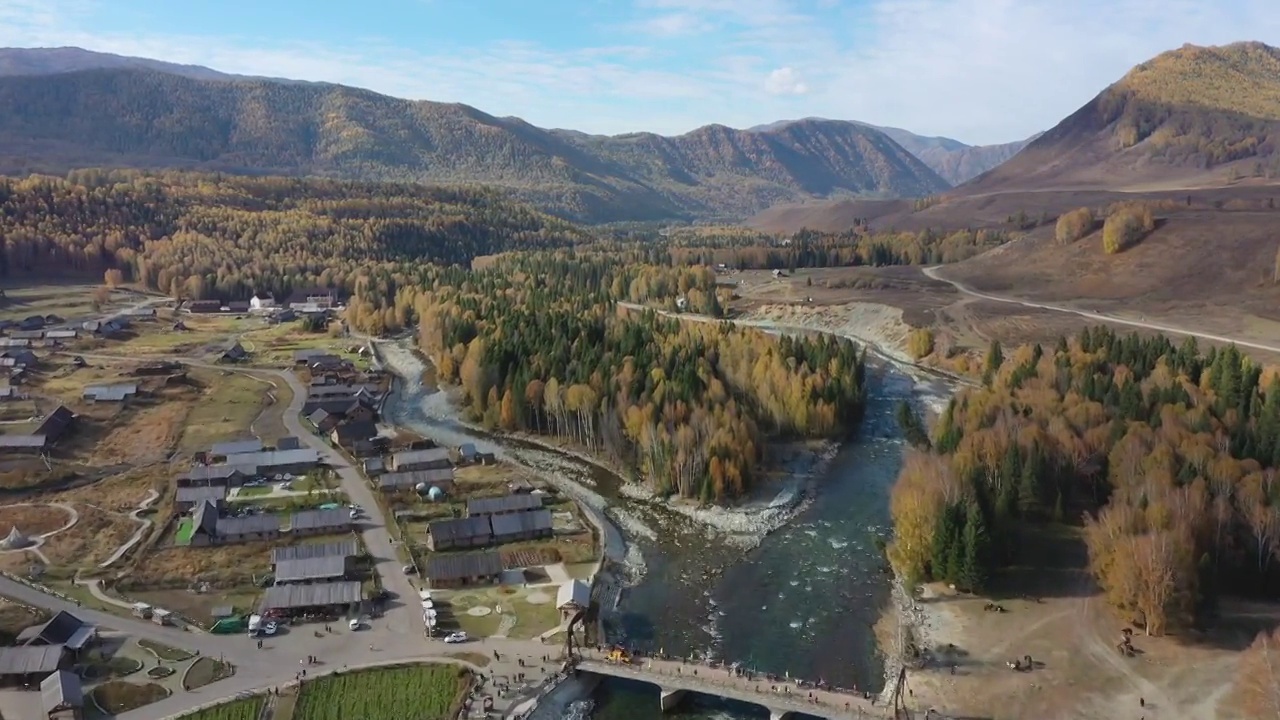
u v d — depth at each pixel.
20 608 101.31
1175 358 169.62
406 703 85.38
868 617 106.88
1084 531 119.75
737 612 108.81
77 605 102.94
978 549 106.00
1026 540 118.12
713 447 143.75
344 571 110.25
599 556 120.62
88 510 133.75
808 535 130.75
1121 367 166.88
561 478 155.25
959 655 95.81
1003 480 121.94
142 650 93.56
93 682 87.19
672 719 88.19
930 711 85.75
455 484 145.88
